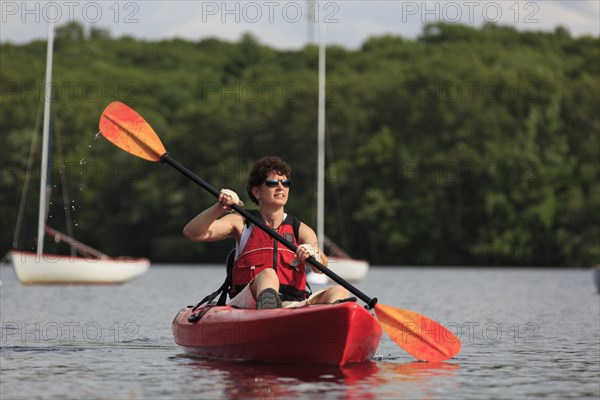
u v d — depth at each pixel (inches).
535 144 7017.7
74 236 6742.1
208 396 731.4
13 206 6530.5
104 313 1732.3
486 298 2464.3
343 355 882.8
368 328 881.5
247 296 953.5
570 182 6894.7
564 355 1045.8
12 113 6761.8
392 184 7185.0
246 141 7495.1
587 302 2262.6
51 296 2343.8
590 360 995.9
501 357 1021.8
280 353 908.6
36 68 7470.5
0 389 764.0
